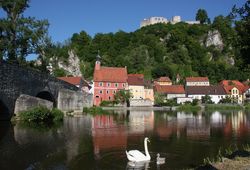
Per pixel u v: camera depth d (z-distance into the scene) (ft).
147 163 86.63
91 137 127.13
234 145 112.57
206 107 386.52
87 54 640.99
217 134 139.85
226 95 505.25
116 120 200.13
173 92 506.89
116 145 110.93
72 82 402.72
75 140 119.44
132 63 652.89
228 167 63.16
